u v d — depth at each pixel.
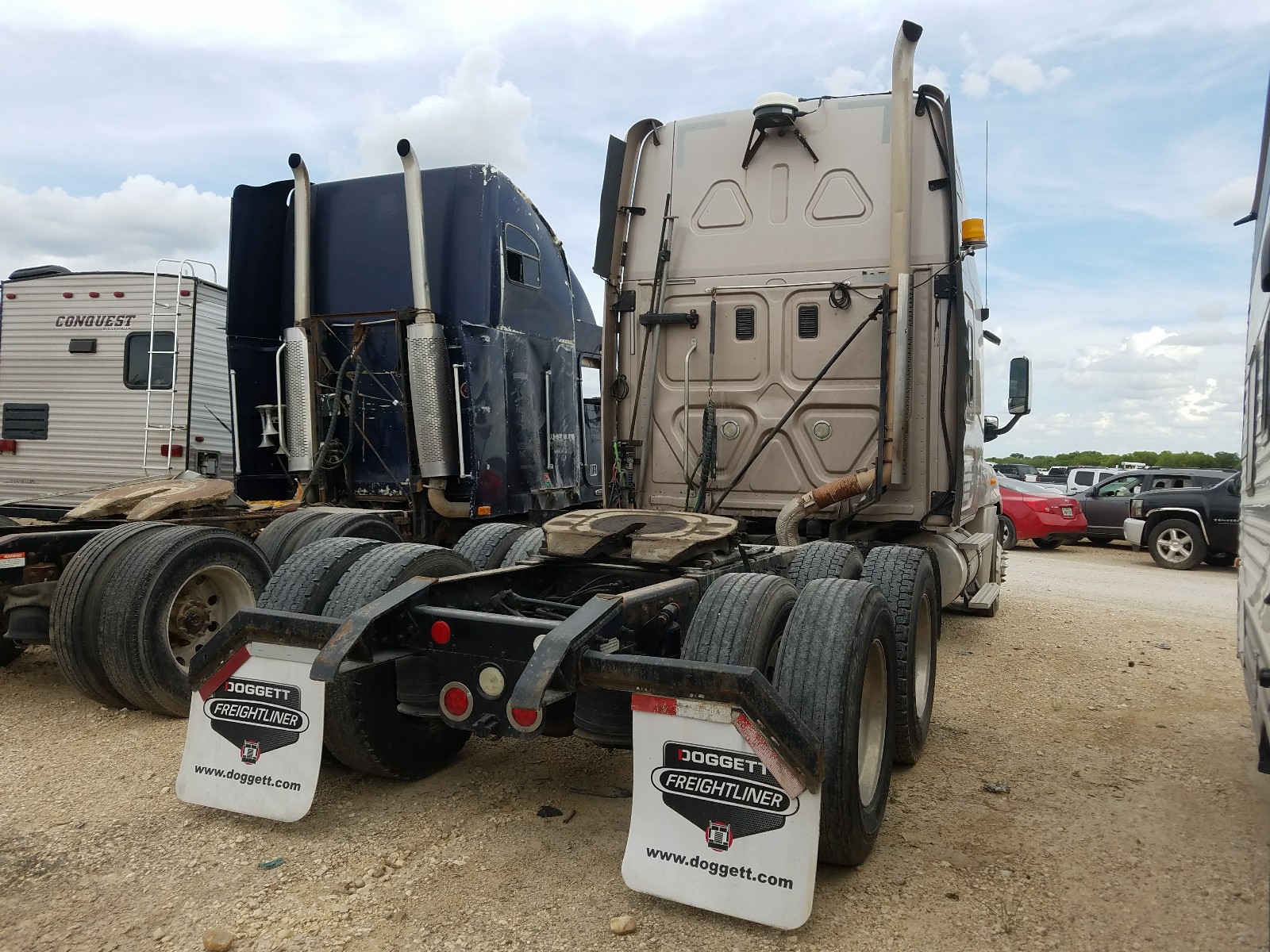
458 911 3.02
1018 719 5.54
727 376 6.48
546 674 2.93
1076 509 17.83
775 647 3.54
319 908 3.01
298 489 7.96
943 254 6.04
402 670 3.74
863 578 4.73
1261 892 3.26
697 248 6.56
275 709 3.57
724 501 6.46
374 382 8.20
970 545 7.10
